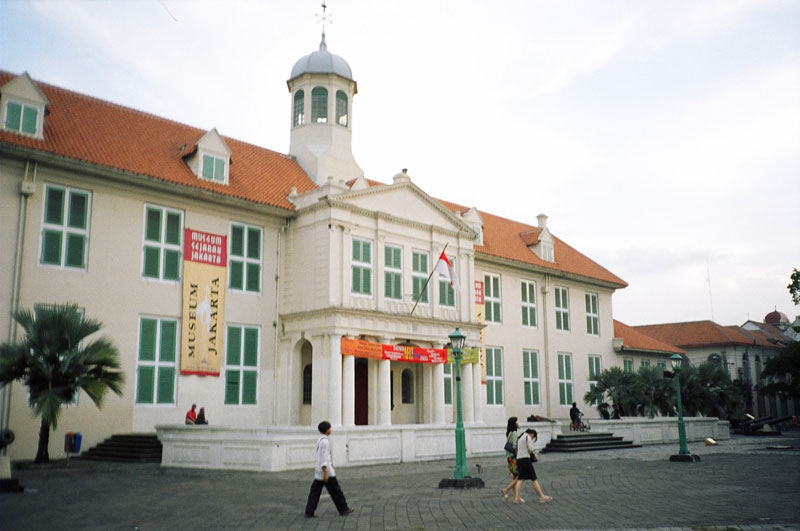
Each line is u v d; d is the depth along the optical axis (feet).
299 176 114.52
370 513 42.88
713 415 179.42
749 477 64.69
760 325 283.18
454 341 58.59
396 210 105.60
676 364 84.84
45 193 80.07
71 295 80.48
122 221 86.12
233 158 107.24
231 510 43.80
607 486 57.82
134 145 92.63
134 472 65.72
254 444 67.00
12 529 37.22
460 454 57.11
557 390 144.77
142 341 86.07
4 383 63.10
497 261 134.00
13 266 76.23
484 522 39.86
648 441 116.98
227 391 93.04
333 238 96.22
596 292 162.09
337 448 72.59
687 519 41.06
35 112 80.48
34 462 70.23
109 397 82.02
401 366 111.75
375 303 99.60
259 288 98.58
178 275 90.53
